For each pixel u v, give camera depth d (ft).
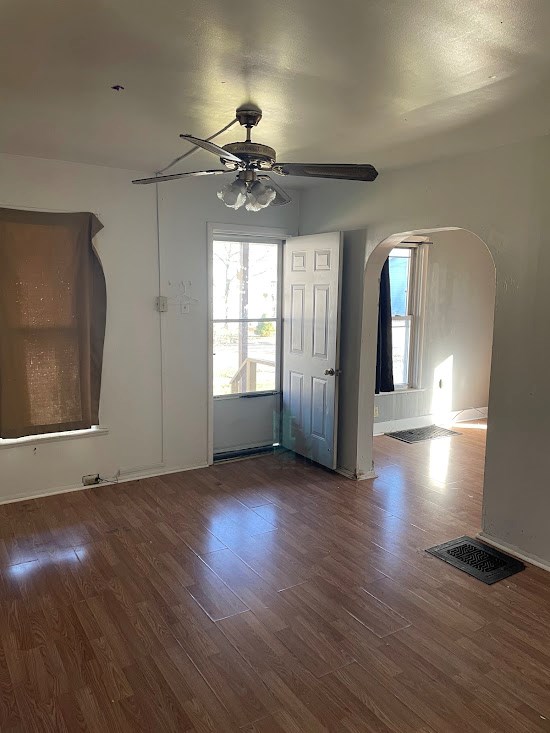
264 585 9.73
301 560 10.62
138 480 14.69
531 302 10.23
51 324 12.97
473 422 21.75
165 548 11.02
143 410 14.69
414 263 20.02
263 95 8.11
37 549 10.90
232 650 8.00
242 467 15.87
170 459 15.31
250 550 11.00
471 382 21.98
